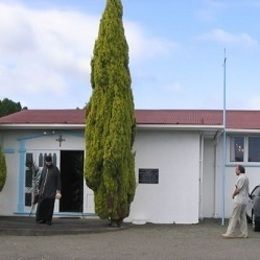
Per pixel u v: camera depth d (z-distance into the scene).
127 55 19.16
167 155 21.02
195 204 20.84
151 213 20.91
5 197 21.47
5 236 16.44
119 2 19.02
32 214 21.17
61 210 21.28
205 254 13.39
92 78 19.20
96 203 18.77
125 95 18.83
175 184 20.94
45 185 18.12
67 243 15.10
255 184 23.47
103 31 18.89
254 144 23.61
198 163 20.92
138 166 21.08
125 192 18.66
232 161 23.59
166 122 21.03
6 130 21.59
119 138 18.45
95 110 18.83
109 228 18.11
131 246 14.64
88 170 18.77
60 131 21.27
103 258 12.73
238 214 16.53
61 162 21.38
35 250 13.79
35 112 24.41
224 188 21.83
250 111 26.70
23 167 21.44
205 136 23.05
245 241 15.76
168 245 14.85
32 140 21.42
